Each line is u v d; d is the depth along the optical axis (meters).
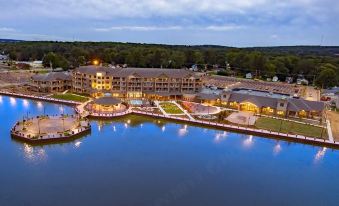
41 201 66.19
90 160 88.12
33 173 78.50
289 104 142.00
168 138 110.00
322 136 114.38
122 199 68.56
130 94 165.88
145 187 74.44
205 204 68.44
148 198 69.56
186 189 74.62
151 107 147.25
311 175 86.56
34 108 141.00
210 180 79.94
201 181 79.12
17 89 175.88
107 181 76.38
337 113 153.88
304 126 126.44
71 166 83.56
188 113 138.88
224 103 156.12
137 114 136.38
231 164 90.69
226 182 79.44
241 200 71.12
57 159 87.69
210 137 112.94
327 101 181.38
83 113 128.12
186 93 168.88
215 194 73.00
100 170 82.12
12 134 101.62
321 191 77.88
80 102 150.50
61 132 103.81
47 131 104.94
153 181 77.62
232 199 71.31
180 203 68.06
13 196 67.69
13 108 139.75
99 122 124.88
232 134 117.12
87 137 107.25
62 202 66.19
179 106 152.25
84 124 115.75
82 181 75.56
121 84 165.38
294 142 111.06
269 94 169.62
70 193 69.88
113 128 118.31
